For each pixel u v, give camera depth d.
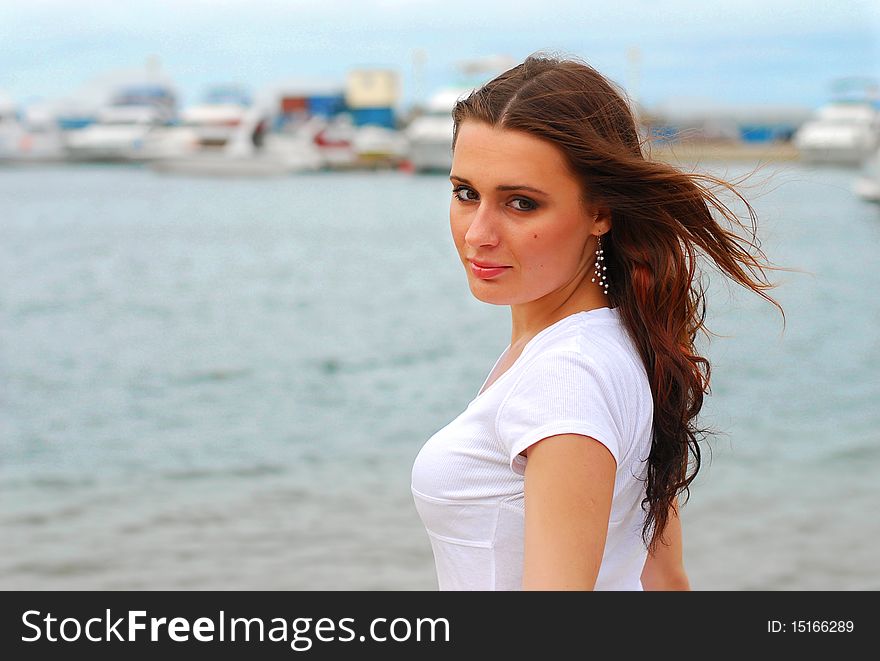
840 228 26.05
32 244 27.69
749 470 6.08
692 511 5.20
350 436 8.04
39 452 7.72
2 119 71.62
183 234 30.77
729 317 13.81
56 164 71.56
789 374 9.96
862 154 42.44
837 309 14.74
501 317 15.96
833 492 5.55
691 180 1.29
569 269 1.27
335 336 14.23
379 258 25.09
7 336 14.70
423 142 51.75
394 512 5.54
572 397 1.18
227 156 59.66
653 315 1.31
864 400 8.67
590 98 1.26
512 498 1.24
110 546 5.04
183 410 9.48
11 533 5.29
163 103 83.62
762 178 1.39
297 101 76.62
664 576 1.57
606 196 1.25
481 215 1.25
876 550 4.56
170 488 6.31
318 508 5.66
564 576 1.13
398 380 10.92
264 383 10.86
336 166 64.31
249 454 7.38
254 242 28.62
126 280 21.11
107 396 10.34
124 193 49.19
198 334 14.69
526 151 1.22
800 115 59.09
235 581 4.42
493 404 1.25
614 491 1.25
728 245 1.35
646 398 1.27
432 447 1.30
